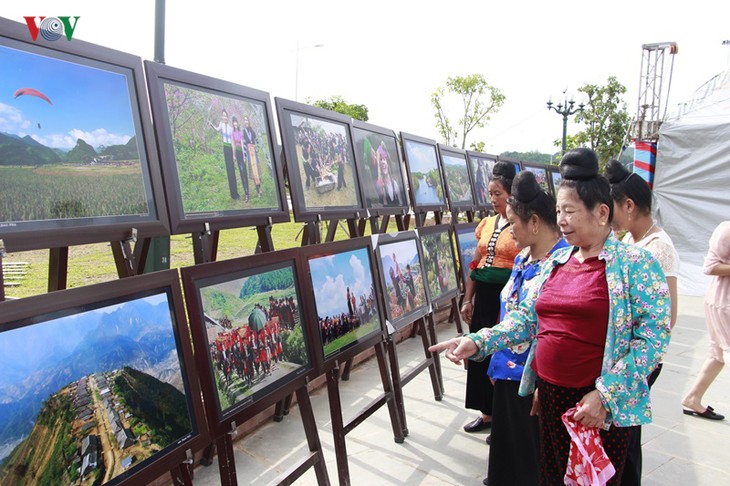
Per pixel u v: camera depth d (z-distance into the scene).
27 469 1.40
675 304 2.43
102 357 1.62
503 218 3.38
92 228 1.81
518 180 2.33
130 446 1.66
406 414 3.77
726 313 3.47
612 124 23.17
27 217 1.62
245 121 2.66
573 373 1.81
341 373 4.45
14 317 1.38
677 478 2.90
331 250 2.91
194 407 1.90
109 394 1.62
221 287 2.13
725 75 10.14
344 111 20.02
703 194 8.32
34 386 1.43
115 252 2.01
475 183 6.51
